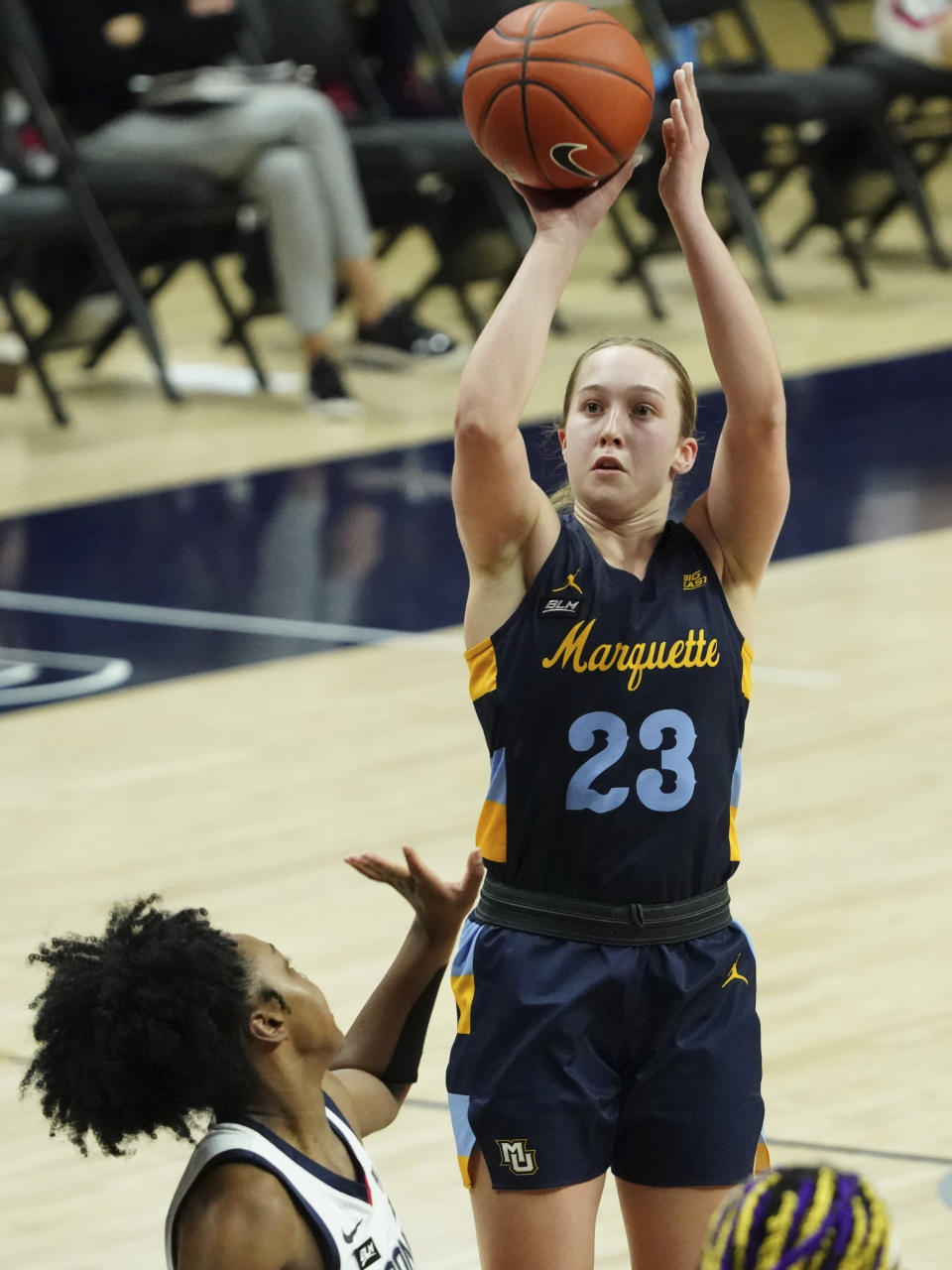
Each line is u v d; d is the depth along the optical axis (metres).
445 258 29.95
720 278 7.10
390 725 16.92
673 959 6.90
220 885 13.84
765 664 17.98
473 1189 7.09
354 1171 6.41
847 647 18.25
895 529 21.61
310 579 20.78
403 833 14.63
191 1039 5.95
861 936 12.59
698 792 6.96
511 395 6.82
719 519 7.29
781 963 12.27
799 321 31.27
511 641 6.98
